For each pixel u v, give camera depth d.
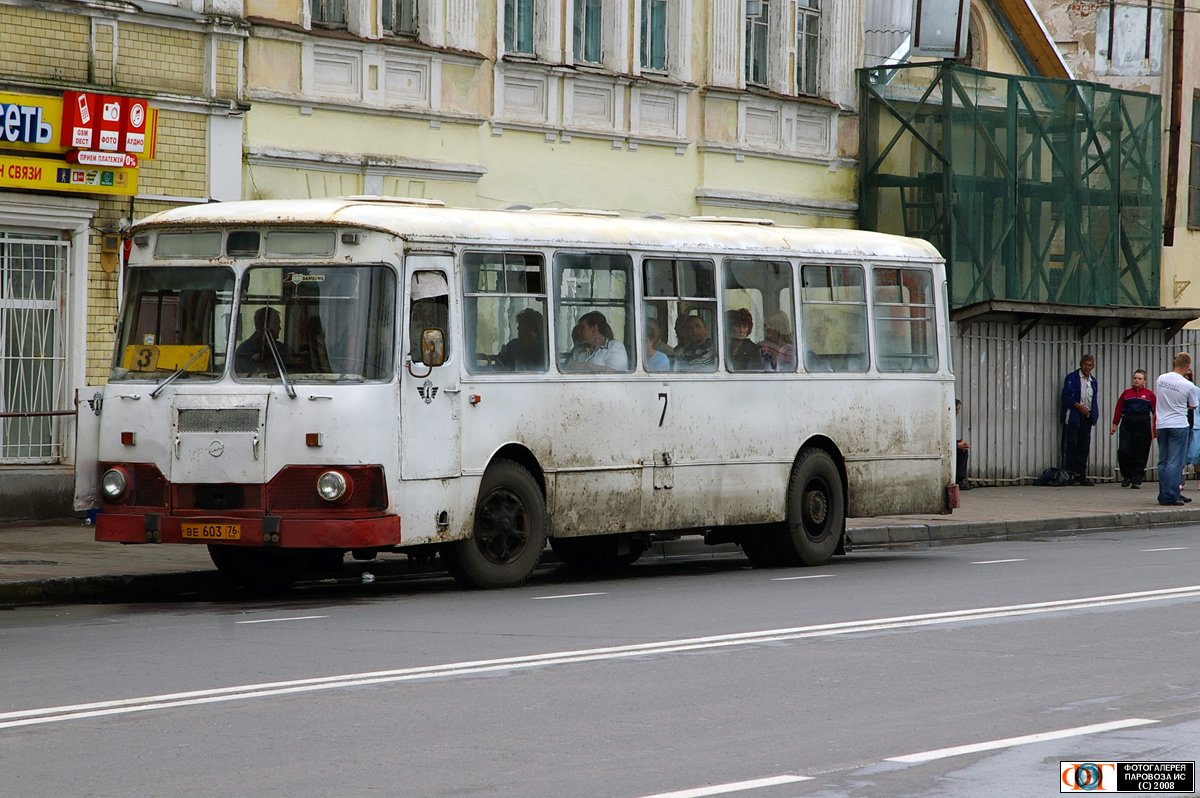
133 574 29.00
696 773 14.71
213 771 14.74
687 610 26.00
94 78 38.28
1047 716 17.36
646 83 50.28
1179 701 18.25
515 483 29.33
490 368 28.88
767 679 19.47
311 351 27.38
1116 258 61.44
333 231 27.56
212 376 27.80
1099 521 45.94
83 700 18.08
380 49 43.62
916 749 15.73
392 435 27.19
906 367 36.56
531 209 31.31
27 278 37.75
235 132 40.72
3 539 34.50
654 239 31.80
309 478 26.98
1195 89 70.75
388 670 20.00
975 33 62.28
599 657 21.00
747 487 33.16
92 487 28.50
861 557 36.94
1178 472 49.78
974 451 56.00
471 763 15.07
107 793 13.98
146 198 39.22
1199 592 28.25
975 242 56.34
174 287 28.41
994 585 29.67
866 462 35.62
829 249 35.06
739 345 33.16
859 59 57.41
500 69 46.56
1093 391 58.69
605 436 30.69
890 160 56.69
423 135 44.75
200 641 22.58
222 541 27.17
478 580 28.95
